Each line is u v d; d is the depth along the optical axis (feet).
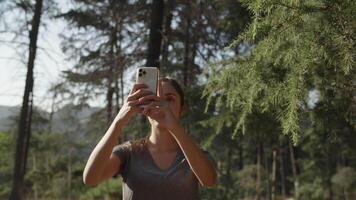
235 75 14.20
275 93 12.04
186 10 52.49
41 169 105.29
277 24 9.78
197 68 51.78
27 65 59.11
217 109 22.82
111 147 7.56
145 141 8.29
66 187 87.97
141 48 54.34
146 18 55.52
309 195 74.79
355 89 12.12
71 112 72.84
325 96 14.64
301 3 9.27
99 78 61.11
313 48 9.71
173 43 55.36
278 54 11.56
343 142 23.20
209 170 7.80
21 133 59.00
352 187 69.15
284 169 92.32
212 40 49.24
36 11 59.26
